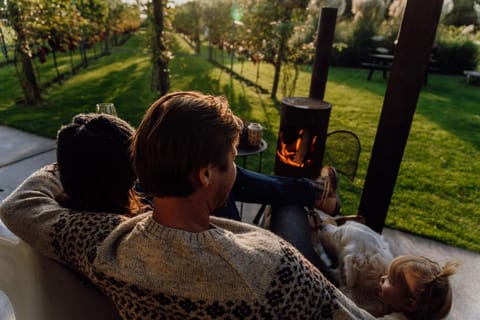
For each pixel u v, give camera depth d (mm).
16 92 6074
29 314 858
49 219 723
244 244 537
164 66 5449
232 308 489
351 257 1331
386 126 1918
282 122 2422
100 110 1604
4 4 4656
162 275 502
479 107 6652
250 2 6297
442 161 3969
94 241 630
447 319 1733
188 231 514
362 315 587
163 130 480
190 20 13078
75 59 10773
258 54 6438
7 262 827
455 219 2721
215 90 6938
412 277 1094
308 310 525
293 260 538
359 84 8445
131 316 561
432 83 8953
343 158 2469
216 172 511
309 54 5809
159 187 503
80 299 836
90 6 7219
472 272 2100
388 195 2066
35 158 3309
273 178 1684
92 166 715
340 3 2832
